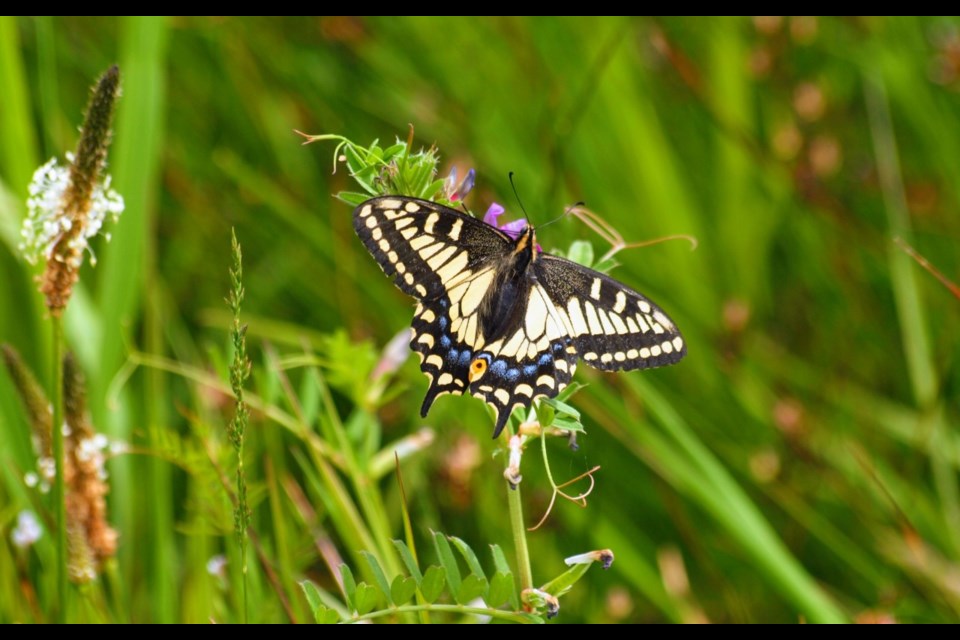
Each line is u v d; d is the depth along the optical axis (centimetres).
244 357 114
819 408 137
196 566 126
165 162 144
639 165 141
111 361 129
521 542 114
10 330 135
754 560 129
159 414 130
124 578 128
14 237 132
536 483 133
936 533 134
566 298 118
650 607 133
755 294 144
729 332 138
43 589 125
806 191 140
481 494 132
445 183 116
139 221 129
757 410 137
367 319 139
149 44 131
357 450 126
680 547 135
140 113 130
